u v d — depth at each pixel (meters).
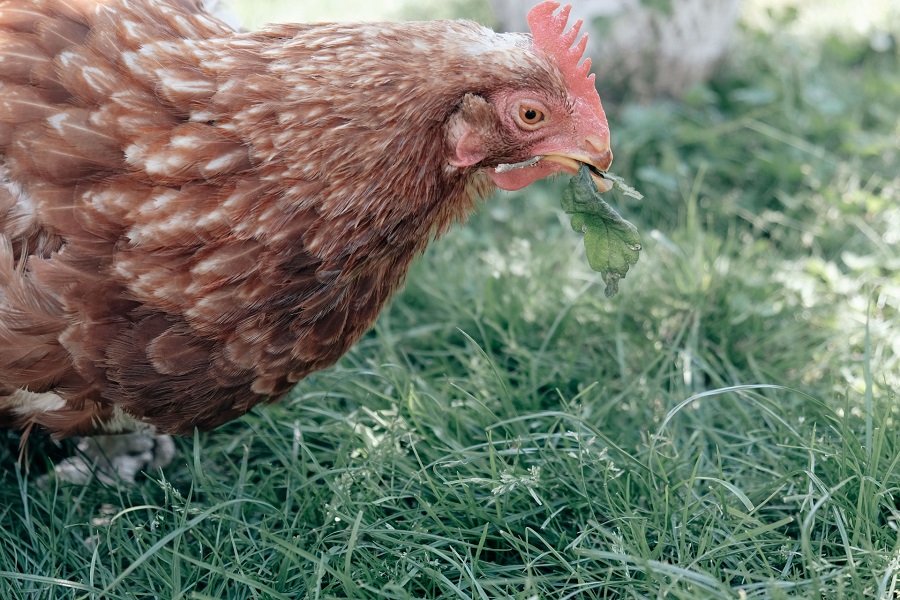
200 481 0.63
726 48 1.04
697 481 0.65
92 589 0.58
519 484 0.62
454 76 0.56
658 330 0.76
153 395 0.59
